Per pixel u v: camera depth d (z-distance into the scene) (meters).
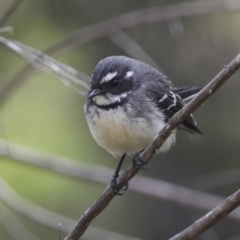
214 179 12.34
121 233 12.99
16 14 12.33
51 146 12.86
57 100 13.07
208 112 12.64
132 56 10.61
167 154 12.97
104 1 12.45
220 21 12.43
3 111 12.92
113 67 8.59
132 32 12.47
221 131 12.68
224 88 12.58
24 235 11.74
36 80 13.05
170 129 6.94
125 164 12.97
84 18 12.52
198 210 11.56
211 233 12.55
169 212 13.20
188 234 6.60
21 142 12.84
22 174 12.75
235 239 12.84
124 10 12.48
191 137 12.50
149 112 8.45
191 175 12.81
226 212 6.50
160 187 11.69
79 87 10.61
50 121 13.01
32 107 13.02
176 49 12.52
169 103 9.12
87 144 12.96
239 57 6.27
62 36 12.57
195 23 12.43
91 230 10.86
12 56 12.70
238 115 12.59
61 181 12.87
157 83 9.05
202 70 12.51
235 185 12.77
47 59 8.78
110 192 7.44
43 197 12.70
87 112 8.58
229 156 12.71
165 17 10.98
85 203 12.81
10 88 11.28
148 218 13.17
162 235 13.12
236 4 10.83
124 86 8.55
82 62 12.64
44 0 12.41
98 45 12.61
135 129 8.28
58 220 11.14
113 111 8.35
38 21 12.50
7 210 12.51
